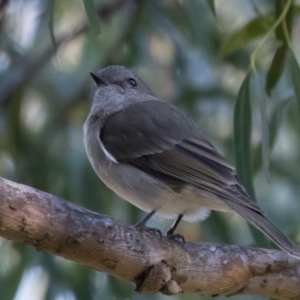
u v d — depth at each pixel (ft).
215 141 40.60
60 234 21.76
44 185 38.19
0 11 36.76
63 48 41.27
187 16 39.40
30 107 41.27
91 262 22.94
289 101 35.06
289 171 40.19
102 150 31.12
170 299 37.22
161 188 29.30
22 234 21.26
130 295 35.88
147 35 41.29
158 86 42.42
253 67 29.45
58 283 35.83
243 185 28.84
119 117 32.17
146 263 23.71
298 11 32.14
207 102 40.60
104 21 41.50
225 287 26.20
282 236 25.59
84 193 37.47
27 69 40.09
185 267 25.03
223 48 33.73
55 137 39.65
